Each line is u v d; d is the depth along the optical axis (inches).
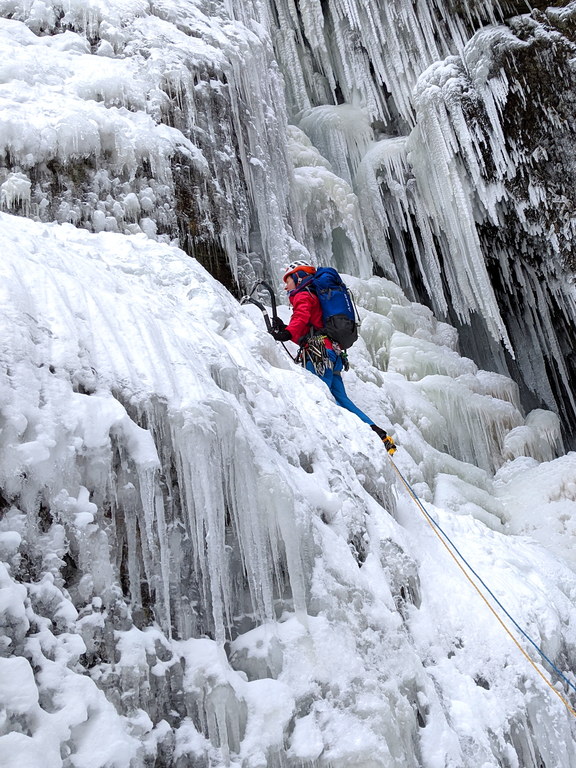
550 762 153.2
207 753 93.9
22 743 72.9
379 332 337.7
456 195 399.2
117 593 96.3
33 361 100.5
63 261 130.5
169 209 226.1
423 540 175.8
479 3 416.8
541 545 233.8
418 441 269.4
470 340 478.9
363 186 439.5
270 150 311.3
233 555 117.7
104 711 83.7
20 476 89.3
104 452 99.8
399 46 451.8
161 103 243.6
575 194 386.3
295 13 474.0
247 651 108.0
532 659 164.1
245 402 142.9
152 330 125.9
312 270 207.8
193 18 293.0
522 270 440.5
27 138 205.0
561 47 370.3
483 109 391.2
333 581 126.2
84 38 252.7
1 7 245.6
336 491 148.9
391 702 119.6
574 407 468.4
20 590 83.7
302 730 103.8
